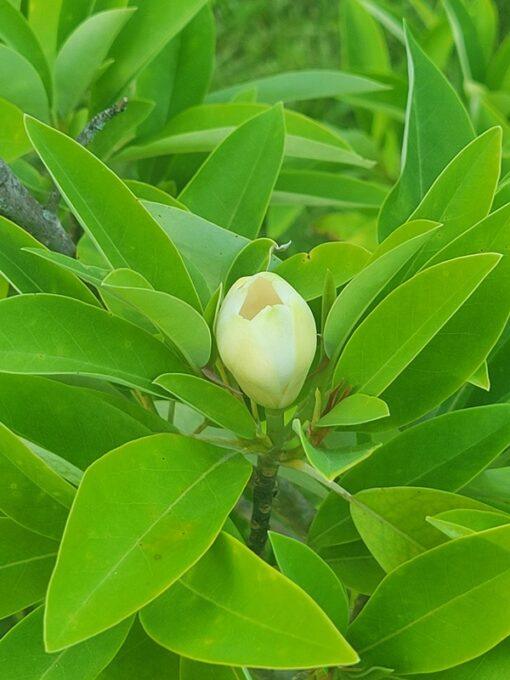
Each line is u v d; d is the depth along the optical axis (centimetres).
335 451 31
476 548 31
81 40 46
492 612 31
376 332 33
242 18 133
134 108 52
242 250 35
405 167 42
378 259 30
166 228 36
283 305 31
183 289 35
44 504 34
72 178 34
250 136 43
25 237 36
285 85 59
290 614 28
